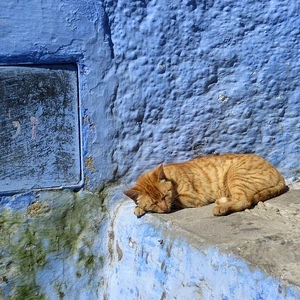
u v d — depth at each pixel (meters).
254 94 1.48
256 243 1.01
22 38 1.32
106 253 1.46
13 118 1.35
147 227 1.28
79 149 1.41
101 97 1.40
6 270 1.40
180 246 1.12
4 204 1.37
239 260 0.95
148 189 1.31
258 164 1.38
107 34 1.38
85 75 1.38
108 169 1.43
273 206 1.28
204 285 1.04
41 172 1.39
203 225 1.17
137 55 1.41
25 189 1.38
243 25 1.45
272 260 0.93
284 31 1.47
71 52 1.36
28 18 1.32
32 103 1.36
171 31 1.42
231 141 1.50
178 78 1.44
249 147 1.50
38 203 1.39
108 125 1.41
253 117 1.49
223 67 1.46
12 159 1.36
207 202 1.39
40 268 1.42
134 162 1.45
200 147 1.48
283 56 1.48
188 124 1.46
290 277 0.86
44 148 1.38
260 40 1.46
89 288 1.46
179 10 1.41
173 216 1.27
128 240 1.35
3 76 1.33
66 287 1.45
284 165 1.52
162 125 1.45
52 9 1.33
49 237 1.42
